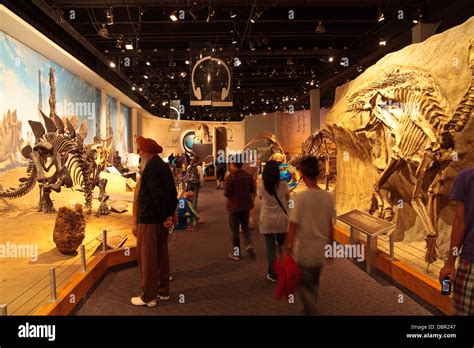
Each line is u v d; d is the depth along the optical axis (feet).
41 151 23.47
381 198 18.53
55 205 28.68
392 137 18.74
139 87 63.93
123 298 13.35
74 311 12.09
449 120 13.71
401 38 38.04
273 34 42.11
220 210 34.40
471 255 7.29
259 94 78.38
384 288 14.11
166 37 43.04
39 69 35.42
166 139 89.86
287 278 9.01
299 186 45.32
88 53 48.62
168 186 12.68
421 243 18.07
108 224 23.54
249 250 17.98
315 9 36.63
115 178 43.80
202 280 15.33
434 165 14.52
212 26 40.78
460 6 28.43
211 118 109.50
